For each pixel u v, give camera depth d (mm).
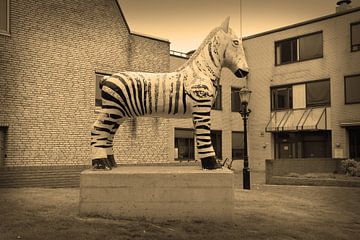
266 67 31578
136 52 19562
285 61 30688
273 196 13828
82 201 8242
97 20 18234
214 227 7770
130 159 19203
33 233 6863
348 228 8758
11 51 15680
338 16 27922
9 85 15586
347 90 27375
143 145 19688
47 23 16656
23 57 15969
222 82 30875
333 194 15453
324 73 28516
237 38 9227
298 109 29688
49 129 16547
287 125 29703
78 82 17484
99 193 8250
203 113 8625
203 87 8641
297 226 8500
